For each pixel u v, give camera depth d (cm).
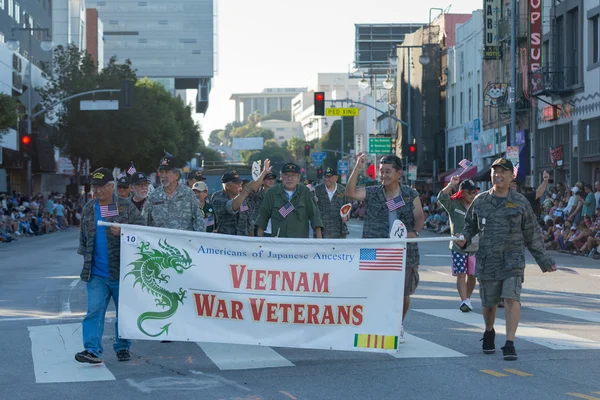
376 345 903
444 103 6356
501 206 929
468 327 1140
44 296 1548
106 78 6425
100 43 11300
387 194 970
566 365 888
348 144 12056
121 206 910
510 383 804
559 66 3812
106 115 6300
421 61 5378
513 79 3347
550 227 2870
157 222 995
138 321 905
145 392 776
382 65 10012
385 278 902
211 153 17862
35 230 4219
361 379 825
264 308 912
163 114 7006
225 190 1270
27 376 849
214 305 912
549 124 3925
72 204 5412
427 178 6444
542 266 938
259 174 1197
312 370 868
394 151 7300
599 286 1722
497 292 938
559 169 3803
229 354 956
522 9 4275
